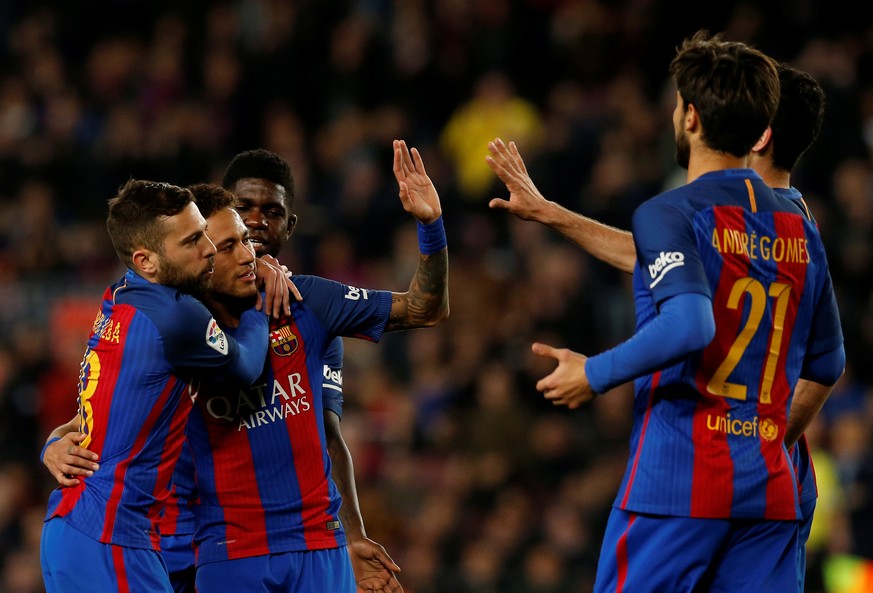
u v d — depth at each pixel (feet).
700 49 48.21
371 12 175.22
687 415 46.85
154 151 162.81
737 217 47.01
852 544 104.68
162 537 54.95
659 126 151.43
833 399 118.62
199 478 52.95
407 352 132.36
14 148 168.35
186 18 182.70
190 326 50.42
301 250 147.33
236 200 54.90
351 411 125.08
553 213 54.90
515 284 136.56
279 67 172.24
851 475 107.65
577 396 46.11
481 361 125.59
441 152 163.02
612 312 132.26
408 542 108.58
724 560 47.50
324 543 53.36
